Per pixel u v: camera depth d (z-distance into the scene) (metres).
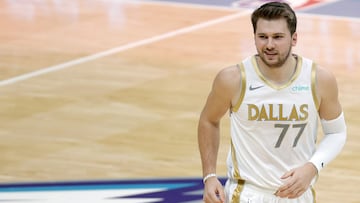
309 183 9.78
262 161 10.04
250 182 10.12
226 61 23.75
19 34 26.39
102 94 21.19
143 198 15.02
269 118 9.82
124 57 24.19
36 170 16.62
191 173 16.44
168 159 17.17
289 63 9.80
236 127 10.12
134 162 17.02
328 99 9.92
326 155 10.01
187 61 23.77
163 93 21.22
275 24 9.33
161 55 24.34
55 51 24.75
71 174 16.42
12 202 14.88
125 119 19.50
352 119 19.38
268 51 9.42
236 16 28.55
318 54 24.34
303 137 9.98
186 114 19.83
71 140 18.27
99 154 17.45
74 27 27.17
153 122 19.31
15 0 30.38
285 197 9.72
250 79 9.84
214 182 10.24
